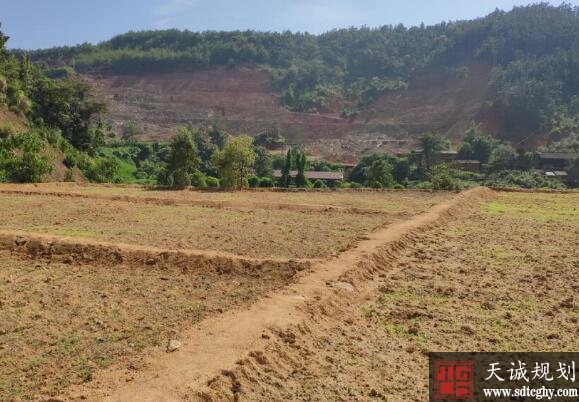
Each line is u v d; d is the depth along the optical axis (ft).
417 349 37.11
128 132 411.54
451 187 188.85
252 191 151.94
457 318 43.34
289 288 46.52
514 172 279.49
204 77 649.20
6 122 199.11
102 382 28.86
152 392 26.99
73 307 43.73
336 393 30.22
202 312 42.45
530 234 80.74
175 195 132.46
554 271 58.39
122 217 91.25
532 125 408.05
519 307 46.32
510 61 531.91
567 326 41.68
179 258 59.00
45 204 105.29
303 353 34.83
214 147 325.62
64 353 34.17
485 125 435.53
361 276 53.42
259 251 64.69
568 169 280.72
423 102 536.42
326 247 67.46
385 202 122.31
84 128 262.88
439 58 595.47
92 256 60.90
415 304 46.75
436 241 74.13
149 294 47.80
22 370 31.68
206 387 27.86
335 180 266.77
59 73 638.12
